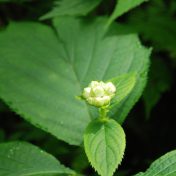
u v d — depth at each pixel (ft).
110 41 1.41
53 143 1.51
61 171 1.15
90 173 1.49
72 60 1.41
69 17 1.52
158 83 1.57
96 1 1.47
